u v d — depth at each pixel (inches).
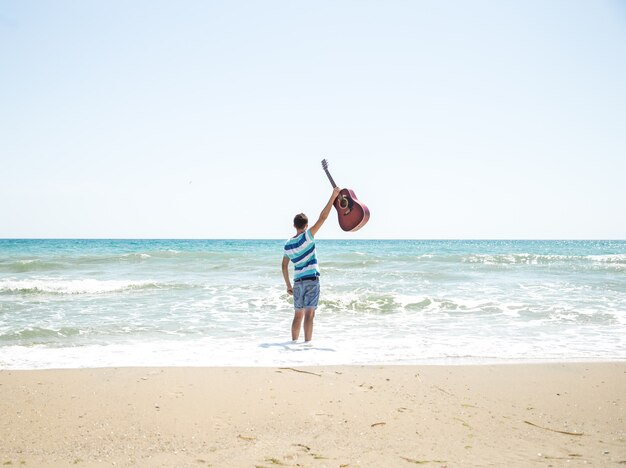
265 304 412.5
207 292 479.2
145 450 123.3
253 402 162.1
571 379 194.9
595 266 786.2
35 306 398.9
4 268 706.2
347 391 174.9
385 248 1883.6
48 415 148.9
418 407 158.9
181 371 201.0
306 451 122.4
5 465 112.6
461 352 246.1
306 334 270.8
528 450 123.6
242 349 250.8
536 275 655.8
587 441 130.4
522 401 166.6
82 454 120.6
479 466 112.9
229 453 121.2
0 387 176.9
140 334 295.4
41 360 224.7
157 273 665.6
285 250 276.2
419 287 524.4
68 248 1611.7
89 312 372.2
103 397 166.2
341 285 532.4
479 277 621.6
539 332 305.9
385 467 112.3
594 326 327.6
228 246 2026.3
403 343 269.1
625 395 174.2
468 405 161.5
